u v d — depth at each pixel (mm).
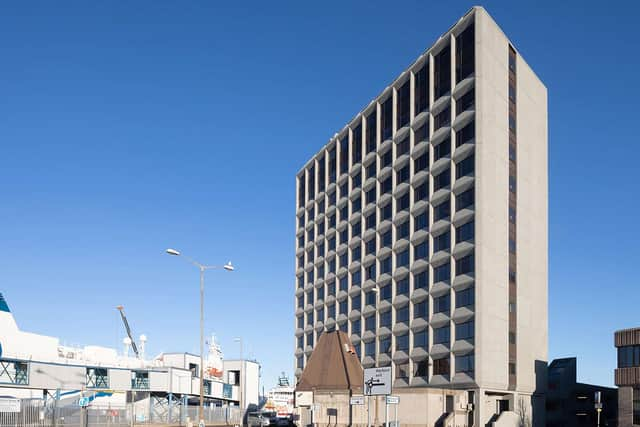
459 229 72125
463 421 65875
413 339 77688
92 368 94438
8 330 88188
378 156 90438
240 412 93500
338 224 101312
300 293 114688
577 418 86250
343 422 67438
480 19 72500
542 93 84750
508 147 75125
